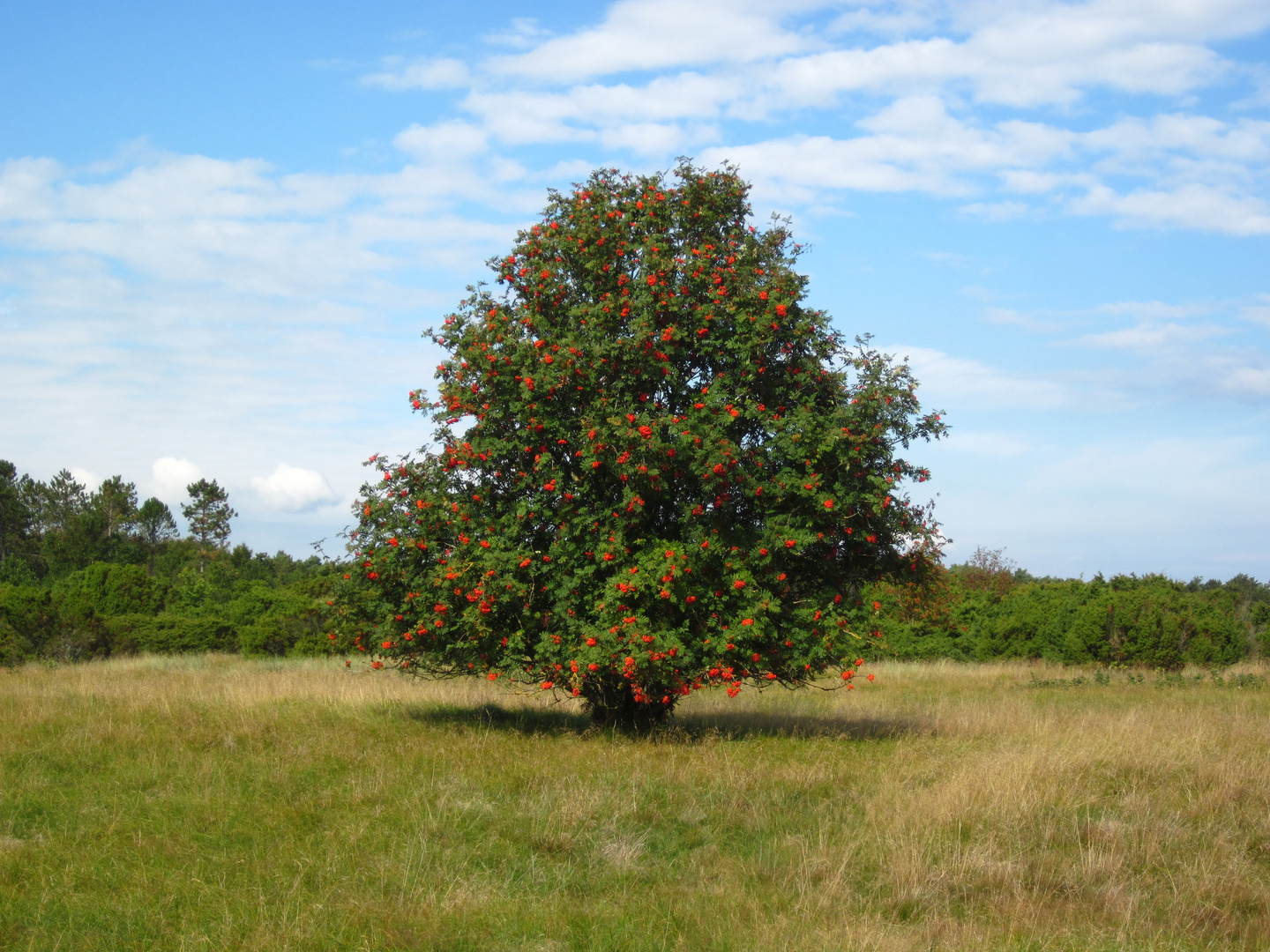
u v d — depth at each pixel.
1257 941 5.74
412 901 5.89
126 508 63.44
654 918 5.81
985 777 9.03
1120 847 7.36
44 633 25.78
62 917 5.61
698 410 11.02
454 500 11.51
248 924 5.51
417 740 11.22
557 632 11.23
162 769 9.38
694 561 10.80
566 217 12.39
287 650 26.70
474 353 11.23
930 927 5.74
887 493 11.16
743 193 12.41
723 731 12.92
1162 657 25.16
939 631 29.38
